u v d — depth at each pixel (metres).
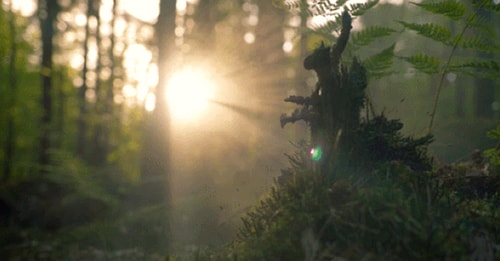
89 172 15.17
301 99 2.81
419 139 3.01
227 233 4.13
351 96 2.74
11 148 29.28
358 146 2.74
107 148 26.47
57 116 29.17
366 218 2.29
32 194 14.59
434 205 2.51
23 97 29.25
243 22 13.95
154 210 8.84
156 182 11.05
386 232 2.23
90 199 12.78
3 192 14.41
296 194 2.61
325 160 2.70
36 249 7.79
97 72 25.64
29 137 29.72
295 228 2.39
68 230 10.96
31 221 12.91
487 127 15.07
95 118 25.88
